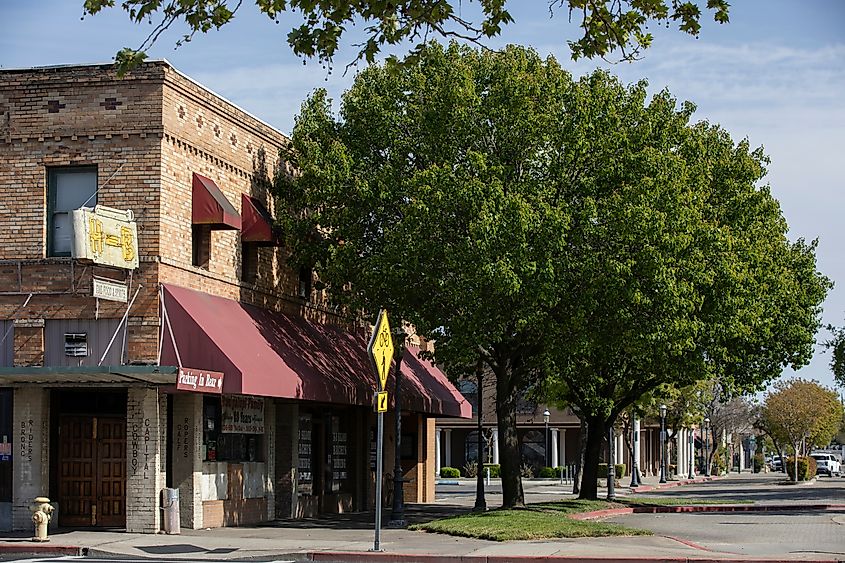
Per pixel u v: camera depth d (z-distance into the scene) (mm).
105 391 25641
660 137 30688
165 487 24953
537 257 26016
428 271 26922
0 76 25359
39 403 24969
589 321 28094
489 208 25812
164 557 20688
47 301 24609
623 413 65312
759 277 34219
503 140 28219
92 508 25422
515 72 28031
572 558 20078
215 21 12773
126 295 23984
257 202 28906
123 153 24781
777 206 39656
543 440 87375
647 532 25031
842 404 105062
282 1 13023
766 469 134250
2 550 21594
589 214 26641
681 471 97125
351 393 30375
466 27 13125
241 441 28469
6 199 25156
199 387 22984
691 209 27969
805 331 40469
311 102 30422
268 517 29531
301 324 30984
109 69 25000
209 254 26531
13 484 24953
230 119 27906
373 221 28891
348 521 29844
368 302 29250
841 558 20719
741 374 41000
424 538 23984
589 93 28438
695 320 28625
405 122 28859
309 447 32344
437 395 37656
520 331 29328
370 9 12625
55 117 25156
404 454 40906
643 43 13648
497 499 46000
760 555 21188
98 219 23094
